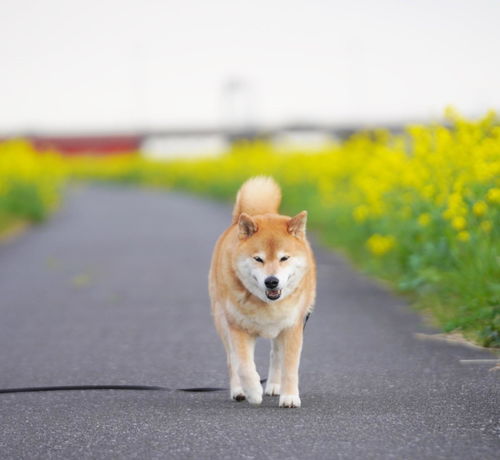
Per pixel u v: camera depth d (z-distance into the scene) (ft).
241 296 24.25
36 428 22.09
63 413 23.66
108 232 84.69
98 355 32.01
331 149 105.81
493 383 25.21
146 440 20.54
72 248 70.44
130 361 30.83
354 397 24.54
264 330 24.45
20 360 31.58
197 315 39.78
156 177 209.15
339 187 79.30
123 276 53.42
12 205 98.02
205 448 19.67
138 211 115.96
